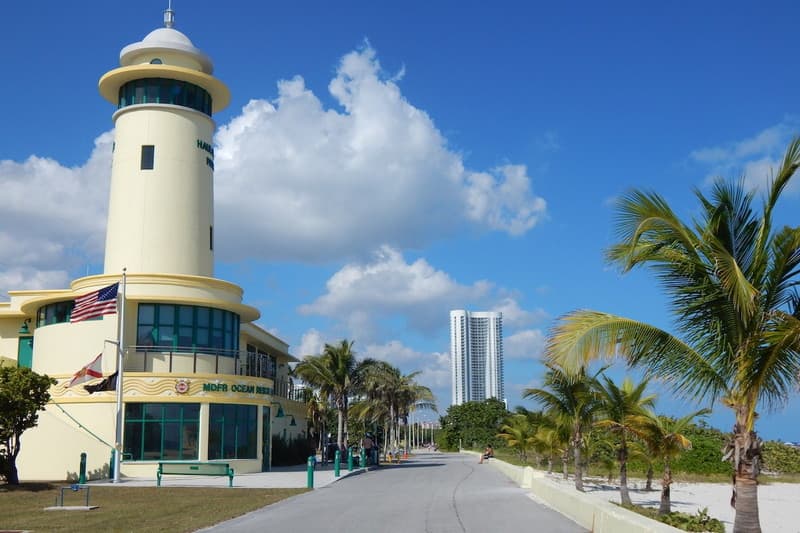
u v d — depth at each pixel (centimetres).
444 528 1720
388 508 2211
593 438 4319
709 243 1371
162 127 4503
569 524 1745
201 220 4559
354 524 1825
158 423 3803
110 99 4806
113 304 3691
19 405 2894
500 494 2680
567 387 3052
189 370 4019
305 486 3177
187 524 1850
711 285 1387
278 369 6488
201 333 4141
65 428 3647
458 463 6262
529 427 5147
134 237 4378
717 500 3359
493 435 10381
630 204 1390
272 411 5150
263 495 2711
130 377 3803
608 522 1479
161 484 3269
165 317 4072
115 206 4469
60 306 4338
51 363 4103
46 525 1831
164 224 4409
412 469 4975
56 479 3594
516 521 1827
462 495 2667
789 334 1295
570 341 1398
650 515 2420
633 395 2698
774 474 5394
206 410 3872
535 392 3145
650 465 3744
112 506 2311
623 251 1428
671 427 2542
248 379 4109
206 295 4178
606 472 4784
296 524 1841
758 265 1377
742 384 1366
